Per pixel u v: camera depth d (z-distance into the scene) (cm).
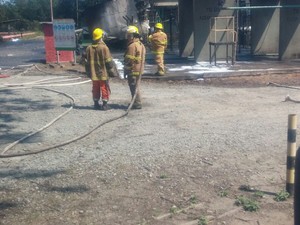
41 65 2189
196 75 1673
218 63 2044
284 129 945
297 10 2103
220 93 1396
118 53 2875
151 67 1975
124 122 1030
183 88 1510
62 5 4419
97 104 1158
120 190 636
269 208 582
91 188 644
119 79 1691
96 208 582
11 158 788
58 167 730
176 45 3312
